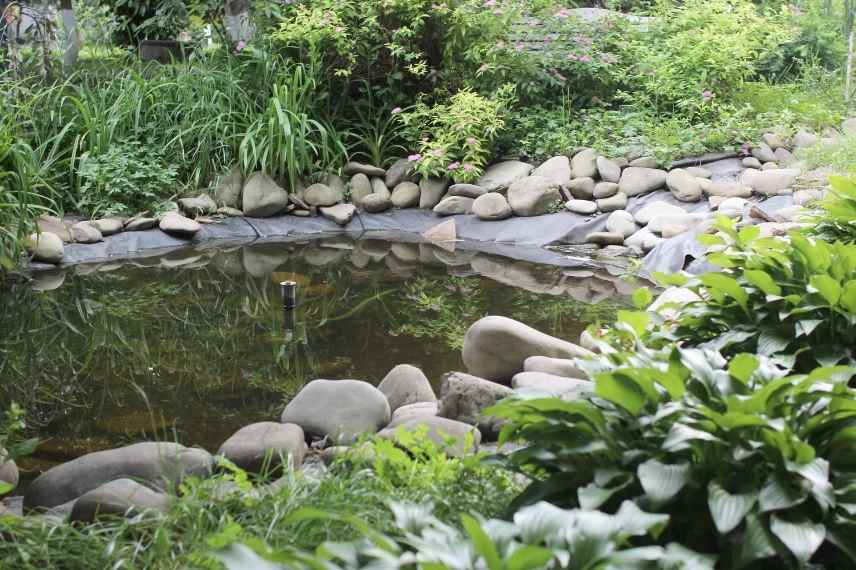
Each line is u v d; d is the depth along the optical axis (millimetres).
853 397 2332
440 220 9070
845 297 3314
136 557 2527
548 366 4406
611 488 2188
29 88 8664
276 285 6930
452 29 9750
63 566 2537
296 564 1749
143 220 8203
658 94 9586
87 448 4035
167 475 3262
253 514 2707
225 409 4477
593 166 8977
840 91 10094
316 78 9680
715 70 9562
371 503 2727
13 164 7680
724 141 8914
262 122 9203
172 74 9461
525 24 10164
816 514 2117
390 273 7336
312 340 5574
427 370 5008
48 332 5781
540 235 8461
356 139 10039
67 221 8133
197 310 6250
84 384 4855
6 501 3436
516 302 6449
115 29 11000
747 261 3748
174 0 10422
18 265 7285
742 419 2131
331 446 3822
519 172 9117
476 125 9312
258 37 9852
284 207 9016
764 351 3365
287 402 4555
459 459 3049
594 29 10531
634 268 7113
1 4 9625
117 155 8484
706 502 2199
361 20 9938
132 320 6020
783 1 11398
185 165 8914
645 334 3201
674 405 2252
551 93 10148
